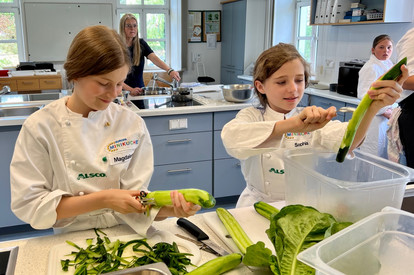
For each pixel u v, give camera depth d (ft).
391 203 2.73
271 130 3.30
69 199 3.09
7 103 8.82
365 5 12.62
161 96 10.59
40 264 2.71
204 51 19.45
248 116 4.24
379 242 2.26
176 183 9.25
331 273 1.77
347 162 3.30
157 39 19.30
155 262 2.58
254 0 16.83
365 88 10.32
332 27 14.37
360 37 12.98
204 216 3.41
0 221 8.09
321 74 15.24
